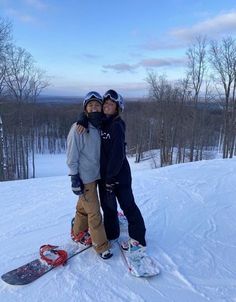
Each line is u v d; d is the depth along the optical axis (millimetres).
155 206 5133
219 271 3238
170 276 3129
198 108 33219
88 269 3229
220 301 2779
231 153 27453
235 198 5590
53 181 8047
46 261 3273
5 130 26891
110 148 3258
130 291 2904
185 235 4043
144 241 3488
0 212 5312
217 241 3906
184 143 33938
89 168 3318
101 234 3406
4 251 3713
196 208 5043
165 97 34719
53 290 2914
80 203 3588
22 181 8164
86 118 3307
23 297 2824
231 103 27719
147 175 7695
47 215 5047
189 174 7590
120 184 3418
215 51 60406
